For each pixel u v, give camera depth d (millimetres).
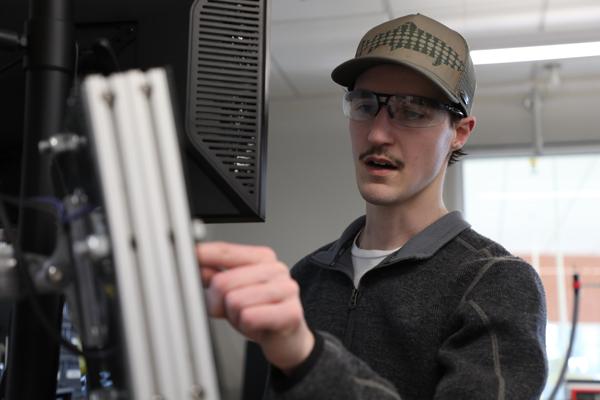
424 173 1049
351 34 3648
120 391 433
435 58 1036
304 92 4578
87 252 426
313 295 1147
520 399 725
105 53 732
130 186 401
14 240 580
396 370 960
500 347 796
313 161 4668
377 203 1057
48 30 682
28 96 682
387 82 1040
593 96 4332
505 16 3447
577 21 3471
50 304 625
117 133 405
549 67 3980
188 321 399
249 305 504
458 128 1136
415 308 971
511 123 4406
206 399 395
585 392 2695
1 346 842
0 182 833
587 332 6277
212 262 512
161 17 784
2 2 833
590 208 7297
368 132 1053
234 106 773
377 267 1033
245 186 767
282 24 3533
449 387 753
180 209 406
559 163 5473
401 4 3309
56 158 538
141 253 397
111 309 427
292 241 4586
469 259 982
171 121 414
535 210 7441
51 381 630
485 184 6156
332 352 574
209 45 777
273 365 570
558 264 9266
